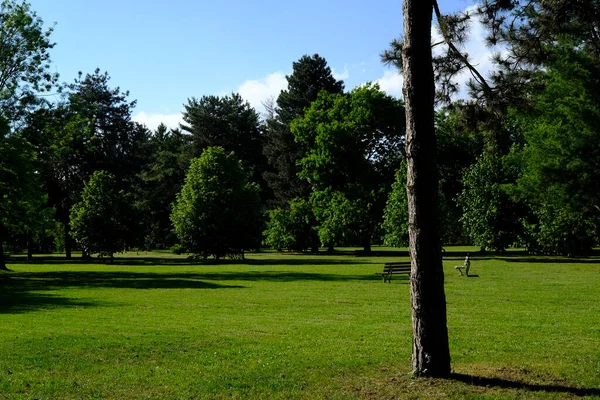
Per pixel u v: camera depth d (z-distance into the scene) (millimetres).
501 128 11633
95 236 55062
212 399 8023
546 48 11586
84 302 20469
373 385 8477
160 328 14141
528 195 43094
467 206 55531
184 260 59406
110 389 8500
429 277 8648
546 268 38875
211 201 54531
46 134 40344
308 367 9781
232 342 12195
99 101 72750
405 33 8961
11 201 37531
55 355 10789
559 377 8906
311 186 73375
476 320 15523
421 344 8742
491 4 11133
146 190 80250
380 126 62031
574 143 38281
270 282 29594
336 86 76000
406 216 55875
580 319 15672
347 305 19469
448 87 11195
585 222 47438
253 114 93500
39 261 59562
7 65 39469
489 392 7992
